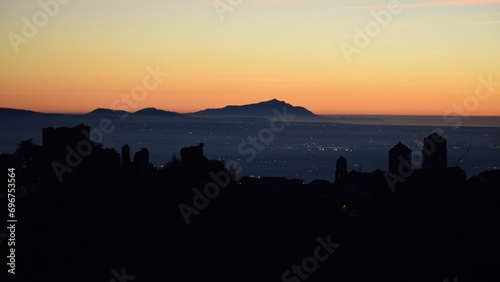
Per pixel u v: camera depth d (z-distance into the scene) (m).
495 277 102.44
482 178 156.50
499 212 129.50
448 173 146.75
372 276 102.69
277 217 123.88
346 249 110.06
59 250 101.50
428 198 141.75
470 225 120.75
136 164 123.69
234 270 102.88
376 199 147.25
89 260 101.19
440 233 116.12
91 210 112.62
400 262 106.00
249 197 135.12
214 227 115.94
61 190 119.75
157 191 122.38
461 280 101.38
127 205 115.94
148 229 110.88
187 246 109.38
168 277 98.94
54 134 132.50
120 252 104.44
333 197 152.12
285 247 110.50
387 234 116.19
